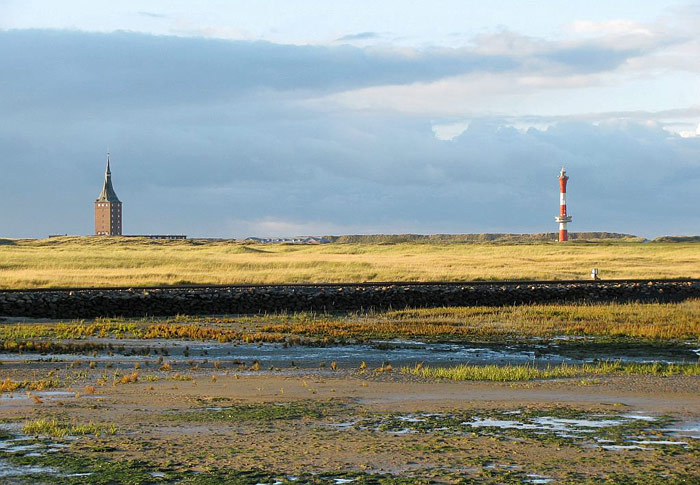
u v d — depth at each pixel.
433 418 21.27
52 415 21.58
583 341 45.41
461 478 14.96
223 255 148.88
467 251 182.75
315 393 26.14
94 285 82.06
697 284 77.50
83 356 37.62
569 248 193.00
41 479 14.84
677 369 33.50
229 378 30.30
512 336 47.88
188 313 64.31
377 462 16.25
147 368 33.38
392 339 46.50
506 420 21.02
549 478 15.01
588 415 21.78
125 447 17.53
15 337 46.59
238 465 15.95
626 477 15.07
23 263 114.62
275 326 53.69
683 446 17.73
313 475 15.20
